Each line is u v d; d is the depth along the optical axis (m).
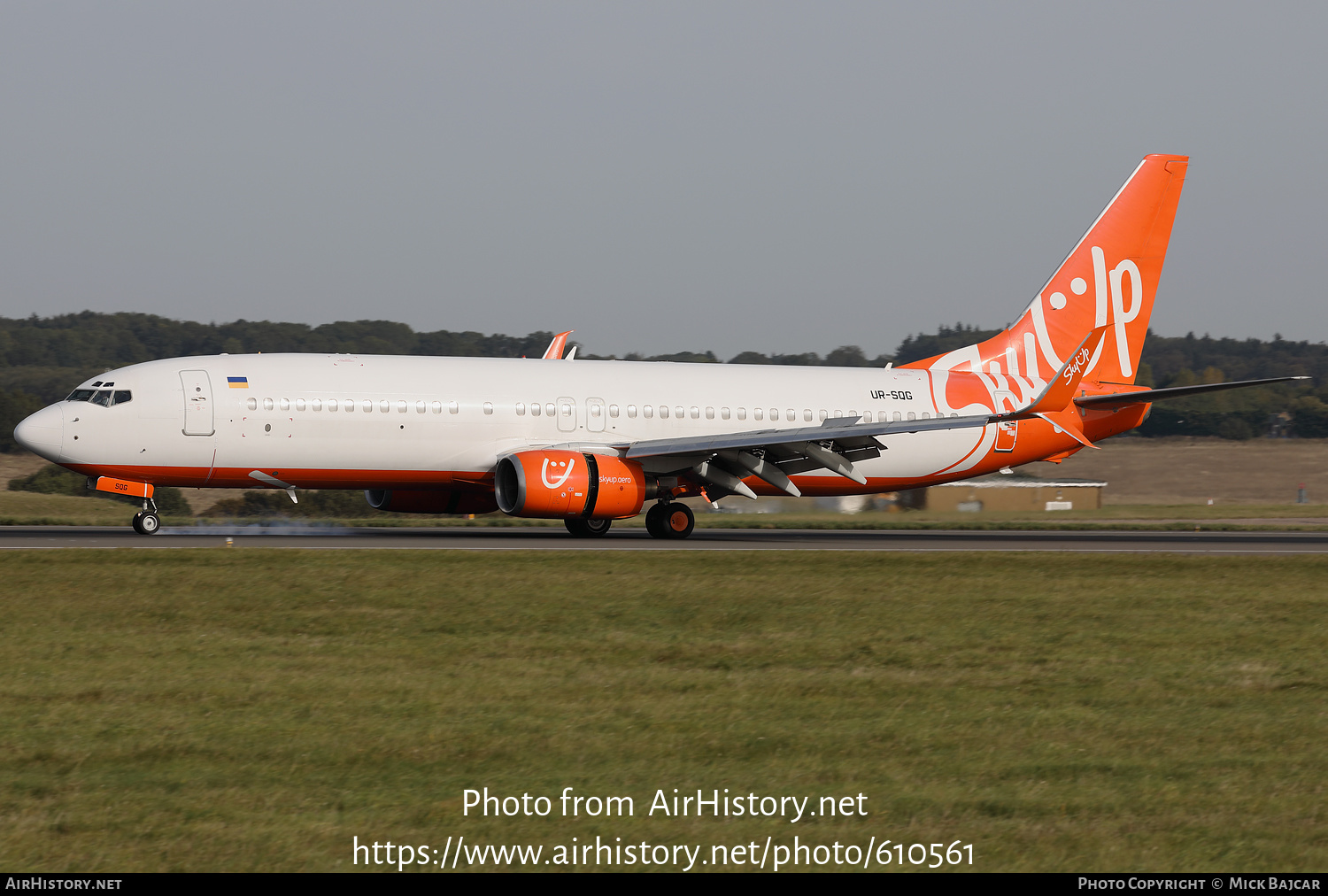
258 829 36.94
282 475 132.62
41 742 45.97
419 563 102.00
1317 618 83.50
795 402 152.12
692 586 92.38
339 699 53.72
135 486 129.88
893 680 60.12
